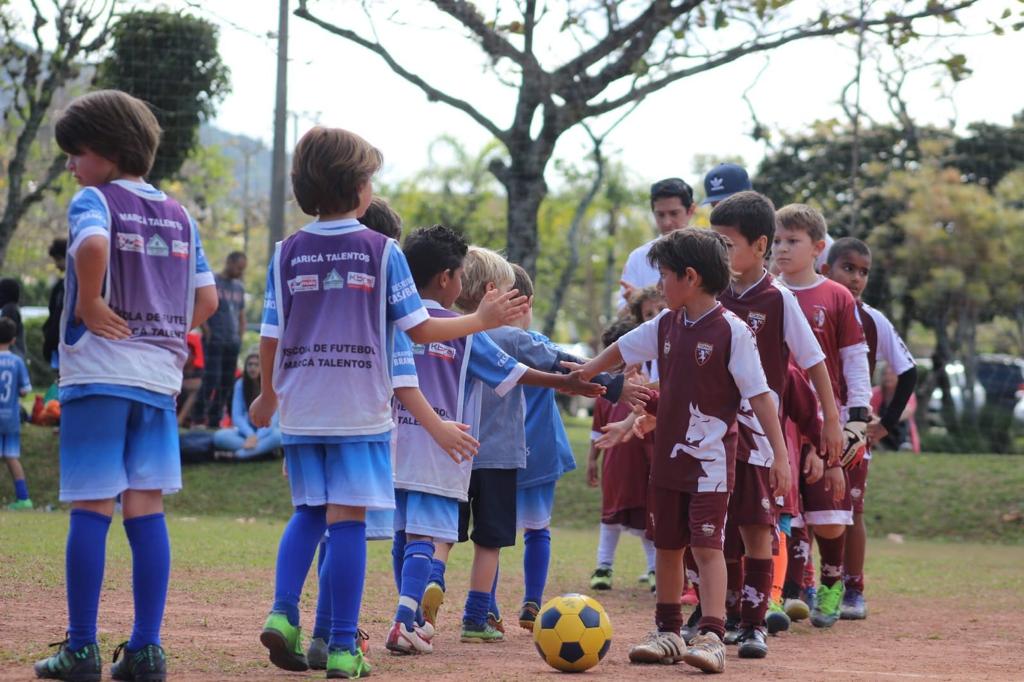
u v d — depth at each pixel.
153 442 5.04
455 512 6.58
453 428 5.55
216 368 19.41
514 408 6.98
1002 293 28.91
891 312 29.25
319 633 5.55
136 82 21.20
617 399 6.54
